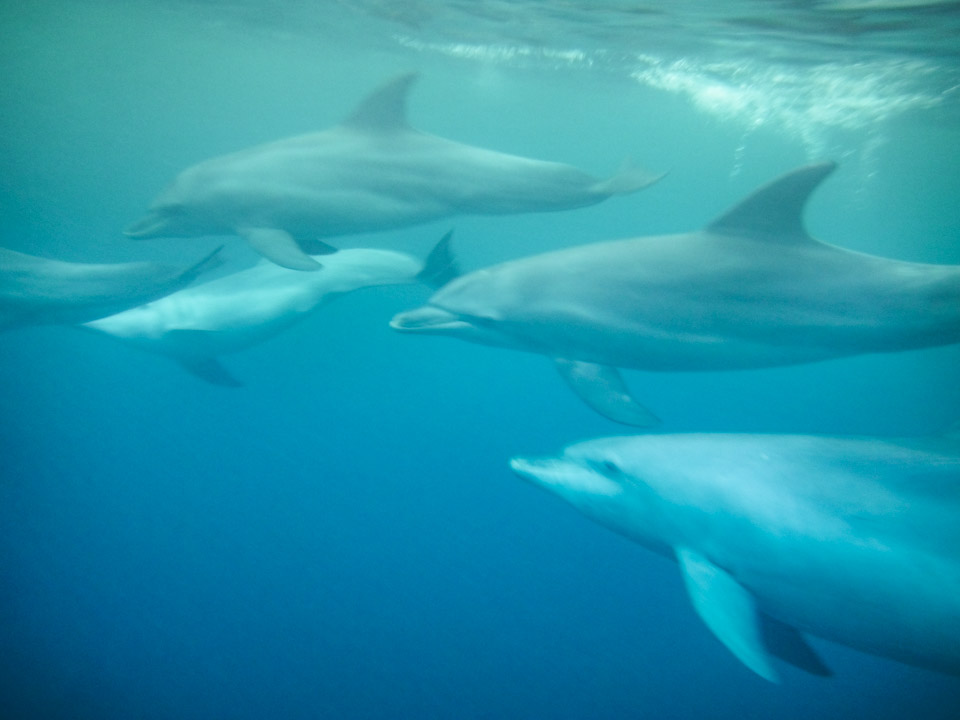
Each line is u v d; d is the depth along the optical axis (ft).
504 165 23.26
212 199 21.76
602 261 15.72
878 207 141.08
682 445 12.84
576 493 13.97
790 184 13.75
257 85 133.80
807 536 10.50
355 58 83.30
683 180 148.46
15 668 23.22
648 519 12.75
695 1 34.24
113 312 23.41
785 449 11.64
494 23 48.60
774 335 14.57
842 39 38.83
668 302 14.87
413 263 31.48
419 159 22.58
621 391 16.70
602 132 120.37
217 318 27.55
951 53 39.88
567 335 16.05
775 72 50.26
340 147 22.26
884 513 10.14
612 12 39.50
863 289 14.16
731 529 11.34
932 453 10.37
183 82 141.08
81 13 74.90
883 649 10.36
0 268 22.16
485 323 17.13
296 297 28.48
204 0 60.39
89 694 22.75
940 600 9.50
